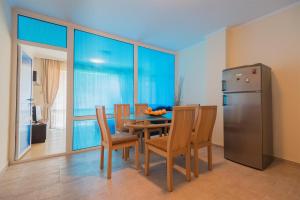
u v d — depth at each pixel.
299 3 2.53
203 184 1.98
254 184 1.98
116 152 3.26
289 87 2.65
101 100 3.60
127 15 2.92
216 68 3.60
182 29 3.51
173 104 5.03
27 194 1.75
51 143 3.79
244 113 2.57
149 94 4.50
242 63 3.30
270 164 2.60
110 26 3.37
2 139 2.25
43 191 1.81
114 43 3.82
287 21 2.67
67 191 1.81
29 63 3.24
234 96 2.71
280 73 2.75
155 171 2.34
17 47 2.62
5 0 2.29
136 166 2.41
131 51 4.12
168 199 1.68
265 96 2.53
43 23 2.91
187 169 2.06
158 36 3.92
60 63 5.73
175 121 1.84
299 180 2.08
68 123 3.13
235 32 3.43
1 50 2.15
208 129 2.37
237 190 1.85
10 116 2.56
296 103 2.57
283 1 2.50
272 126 2.79
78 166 2.52
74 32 3.25
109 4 2.57
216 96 3.59
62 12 2.81
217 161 2.74
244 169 2.42
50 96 5.50
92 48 3.48
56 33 3.04
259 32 3.04
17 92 2.62
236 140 2.68
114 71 3.82
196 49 4.50
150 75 4.53
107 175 2.13
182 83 4.94
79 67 3.30
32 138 3.76
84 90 3.36
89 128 3.42
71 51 3.19
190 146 2.19
